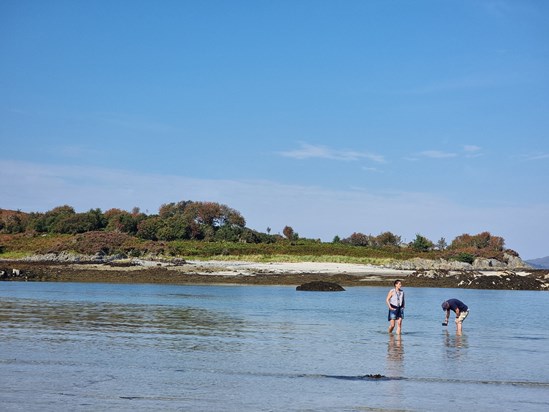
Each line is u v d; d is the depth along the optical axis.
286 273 64.69
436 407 12.27
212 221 102.69
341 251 90.75
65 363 16.12
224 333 22.86
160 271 64.44
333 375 15.29
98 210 101.31
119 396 12.65
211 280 59.22
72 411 11.46
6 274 58.94
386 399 12.85
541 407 12.38
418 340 21.83
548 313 33.47
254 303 37.00
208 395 12.91
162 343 20.06
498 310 35.38
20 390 12.98
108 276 60.78
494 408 12.26
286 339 21.48
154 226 94.94
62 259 76.50
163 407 11.87
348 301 39.38
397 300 22.97
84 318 27.02
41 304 34.03
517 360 17.75
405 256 92.19
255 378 14.77
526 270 83.56
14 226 99.38
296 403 12.38
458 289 57.09
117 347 19.00
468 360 17.67
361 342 21.06
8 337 20.69
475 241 111.31
